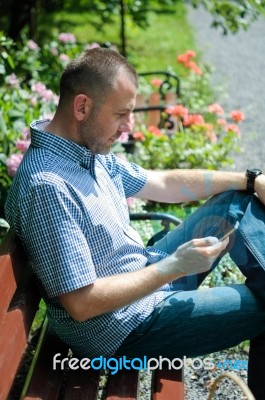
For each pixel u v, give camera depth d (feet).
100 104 8.76
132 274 8.57
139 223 15.23
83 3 32.32
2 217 15.12
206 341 9.24
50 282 8.38
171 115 20.95
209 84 29.30
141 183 10.57
